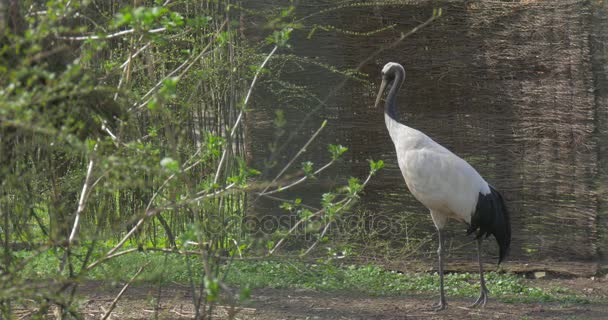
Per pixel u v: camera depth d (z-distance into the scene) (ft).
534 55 45.80
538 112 45.98
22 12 20.94
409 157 39.68
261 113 46.14
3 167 21.27
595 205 45.60
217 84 42.93
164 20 22.90
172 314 32.83
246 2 44.32
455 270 45.52
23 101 17.03
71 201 31.40
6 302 23.47
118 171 19.44
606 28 45.14
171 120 26.58
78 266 36.96
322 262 27.86
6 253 22.76
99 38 21.61
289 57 43.19
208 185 25.08
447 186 38.73
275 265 42.19
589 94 45.09
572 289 41.96
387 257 46.21
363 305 36.96
